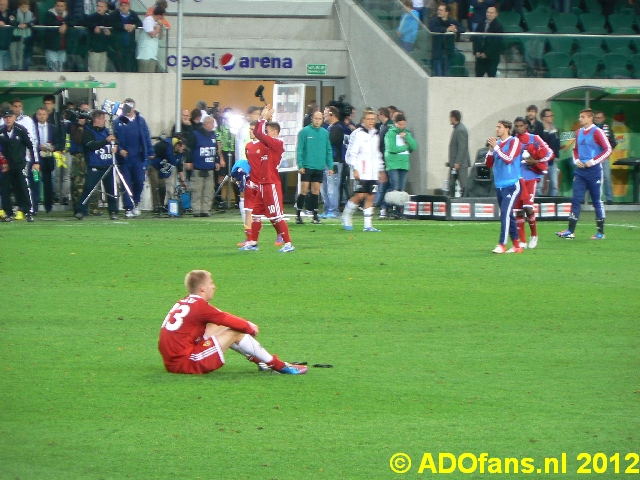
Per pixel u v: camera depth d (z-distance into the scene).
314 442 16.23
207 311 20.42
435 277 32.91
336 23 73.06
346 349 22.89
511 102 62.38
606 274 33.84
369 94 68.69
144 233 44.50
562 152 60.50
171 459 15.38
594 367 21.34
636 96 60.03
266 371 20.78
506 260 36.97
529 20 69.81
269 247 40.00
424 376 20.48
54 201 58.31
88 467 15.01
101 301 28.28
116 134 51.50
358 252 38.69
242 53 69.94
